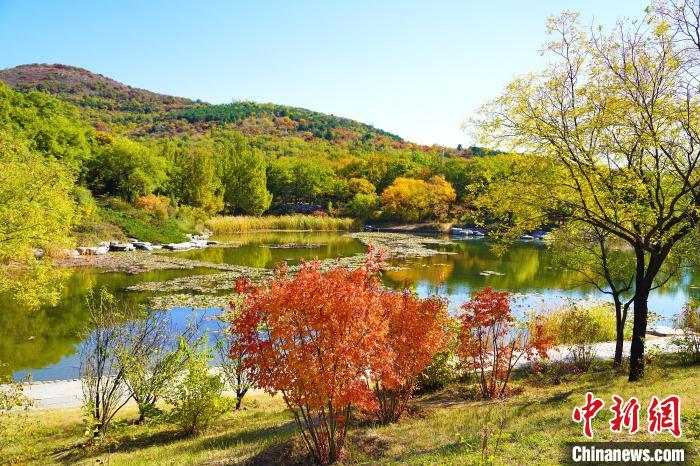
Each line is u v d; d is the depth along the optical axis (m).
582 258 14.62
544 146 10.80
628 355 14.84
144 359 10.40
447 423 8.57
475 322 11.20
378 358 7.34
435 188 68.81
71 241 17.08
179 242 45.38
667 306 23.77
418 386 12.08
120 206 46.81
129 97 191.75
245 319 7.21
